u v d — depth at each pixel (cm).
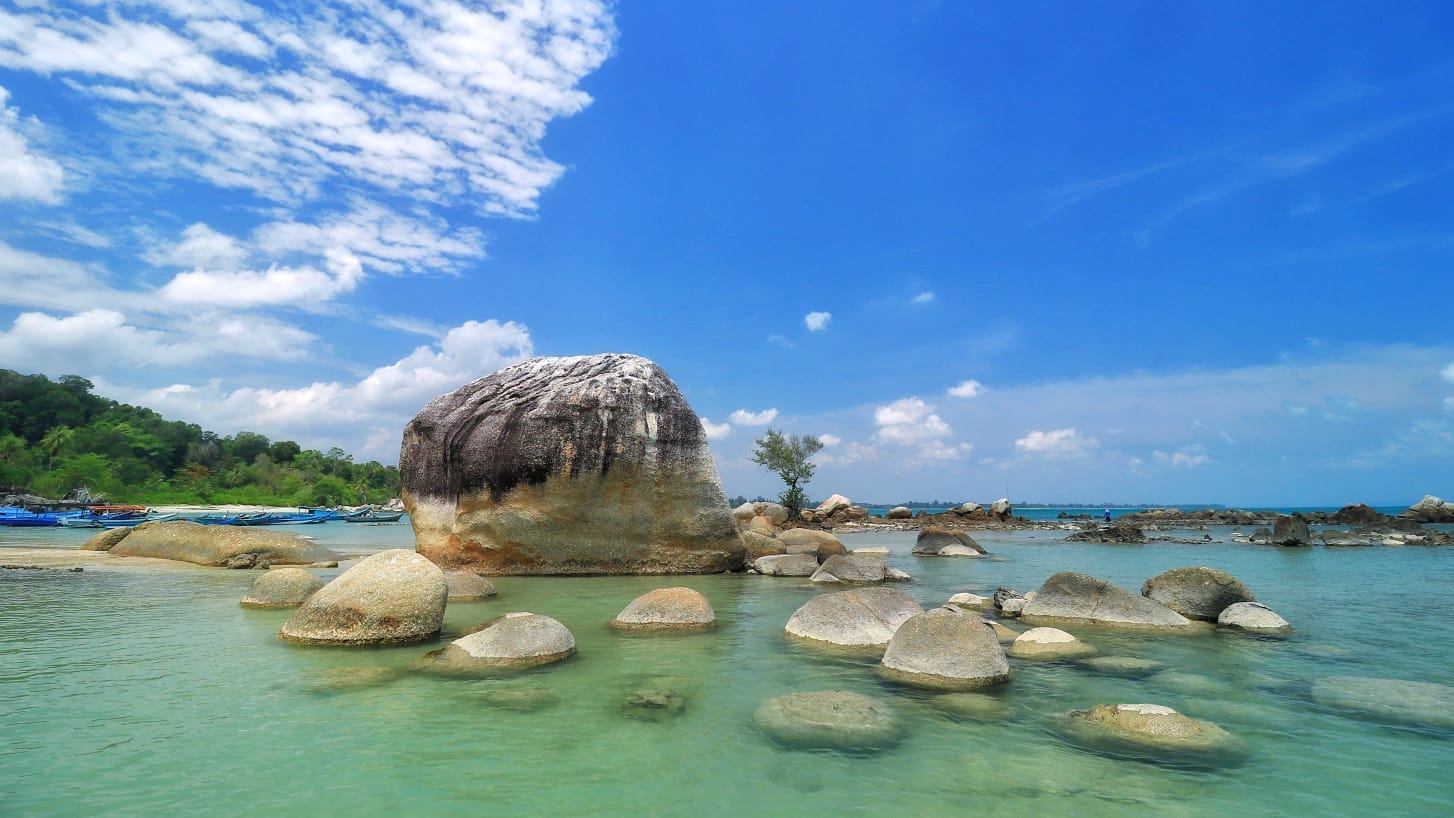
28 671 760
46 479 7812
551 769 512
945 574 1906
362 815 435
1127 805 466
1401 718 645
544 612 1180
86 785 471
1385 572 2012
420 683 730
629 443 1745
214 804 446
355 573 968
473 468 1714
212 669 774
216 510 7269
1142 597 1157
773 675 782
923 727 615
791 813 448
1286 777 514
